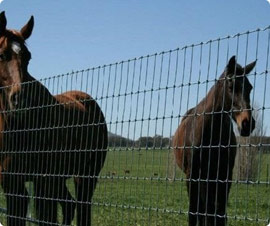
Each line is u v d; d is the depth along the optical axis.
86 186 6.34
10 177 5.46
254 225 7.21
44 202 5.18
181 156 6.72
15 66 5.40
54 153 5.44
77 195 6.25
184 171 6.66
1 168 5.52
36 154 5.32
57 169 5.54
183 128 6.84
